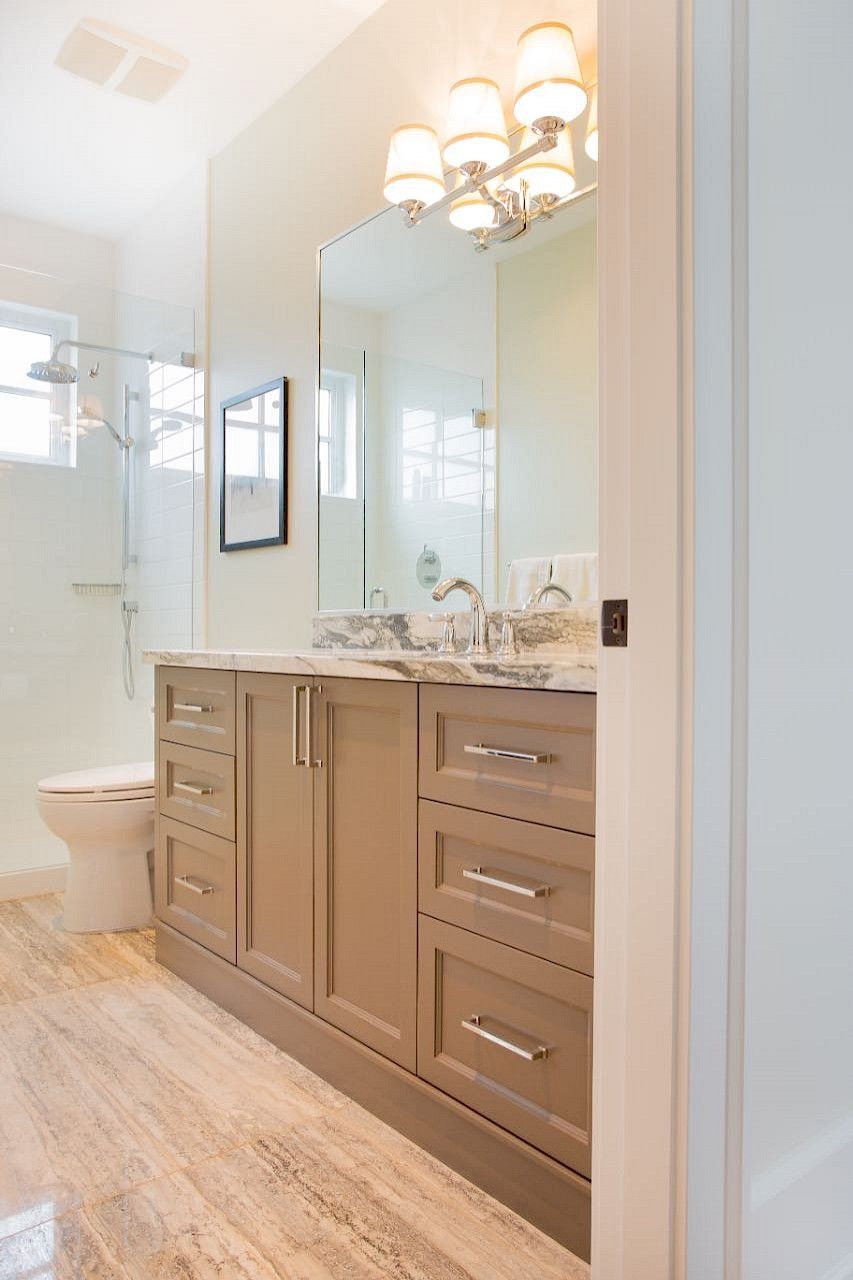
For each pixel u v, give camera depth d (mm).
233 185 3000
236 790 1983
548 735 1231
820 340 950
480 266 2057
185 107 2807
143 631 3455
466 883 1375
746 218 853
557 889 1221
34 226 3611
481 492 2047
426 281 2207
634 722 859
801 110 929
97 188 3363
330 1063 1699
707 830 821
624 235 875
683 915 817
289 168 2711
